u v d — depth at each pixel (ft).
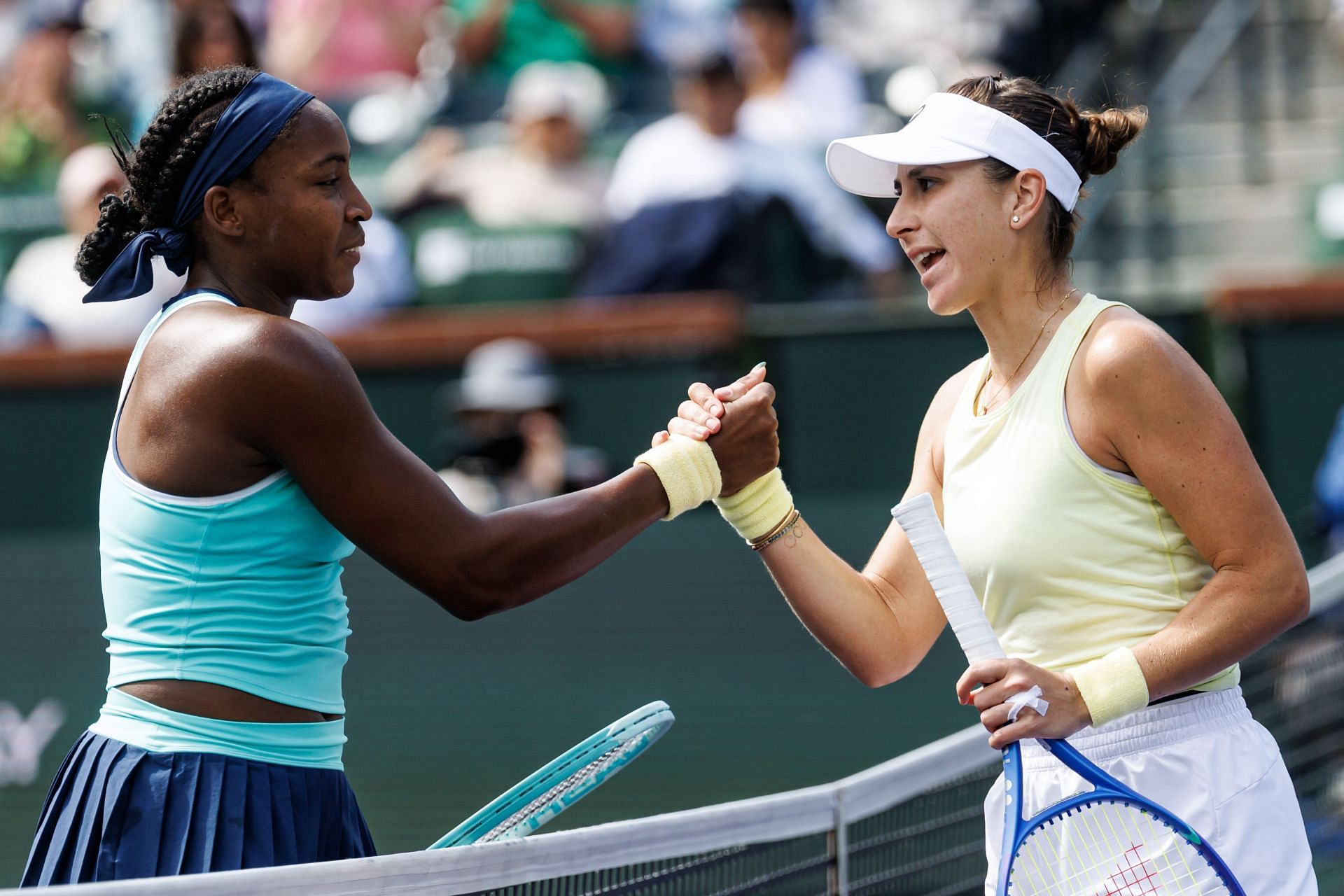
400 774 63.93
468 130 92.43
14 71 96.27
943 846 35.99
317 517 23.91
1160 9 101.24
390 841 63.72
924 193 26.66
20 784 66.64
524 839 23.58
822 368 67.26
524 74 96.84
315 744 24.16
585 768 27.25
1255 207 94.43
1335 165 96.02
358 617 64.69
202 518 23.03
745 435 28.14
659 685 63.05
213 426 22.80
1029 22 95.40
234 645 23.22
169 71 79.10
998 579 26.03
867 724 61.52
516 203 83.25
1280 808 25.49
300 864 20.75
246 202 24.31
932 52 93.30
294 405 22.66
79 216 82.28
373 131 91.97
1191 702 25.31
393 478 23.27
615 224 80.02
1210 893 24.58
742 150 80.89
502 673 63.93
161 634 23.30
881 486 66.54
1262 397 66.95
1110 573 25.25
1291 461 66.74
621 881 26.76
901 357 66.44
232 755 23.11
